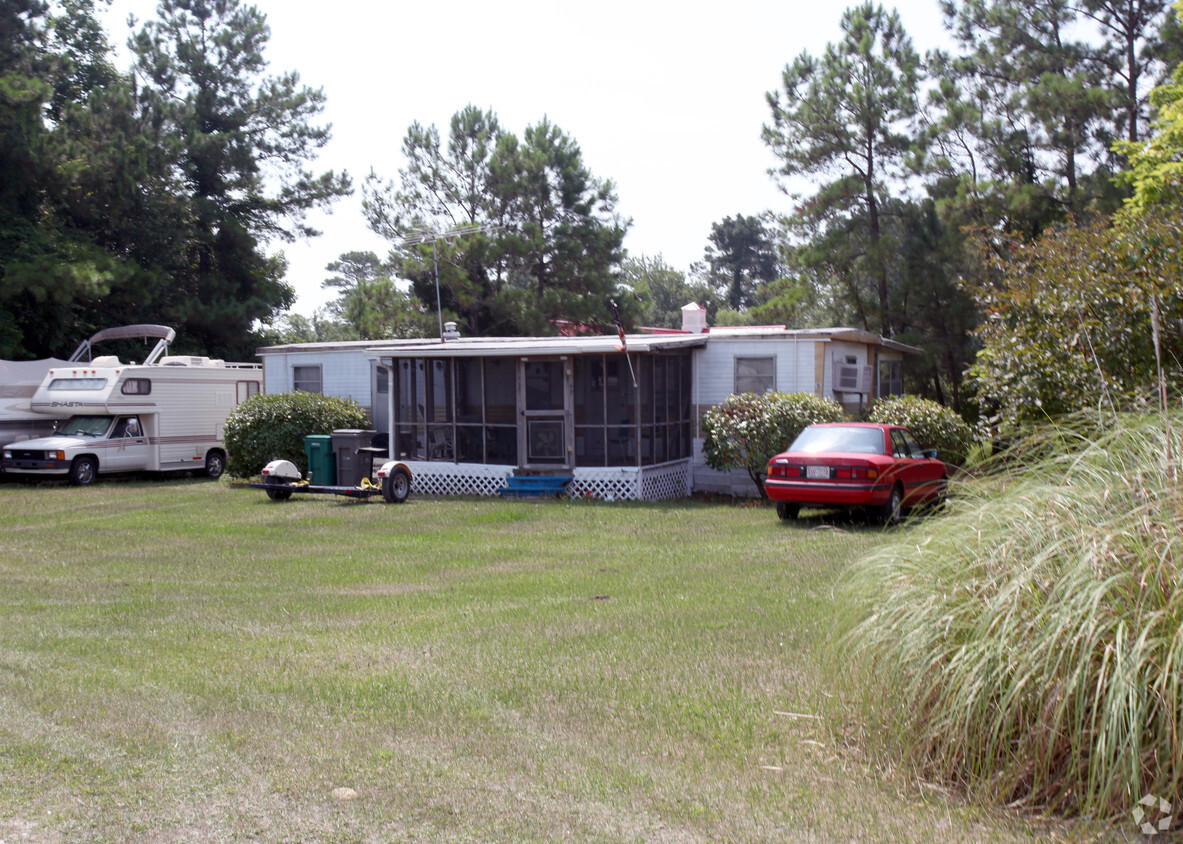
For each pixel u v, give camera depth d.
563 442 17.52
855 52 25.73
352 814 4.25
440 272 31.45
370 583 9.61
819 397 17.11
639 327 34.41
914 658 4.67
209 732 5.28
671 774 4.70
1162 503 4.57
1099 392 10.57
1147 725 3.99
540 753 4.97
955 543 5.11
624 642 7.11
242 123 35.72
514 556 11.16
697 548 11.51
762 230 72.12
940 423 16.95
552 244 32.50
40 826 4.13
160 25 35.22
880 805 4.32
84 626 7.77
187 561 10.91
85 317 29.56
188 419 21.81
